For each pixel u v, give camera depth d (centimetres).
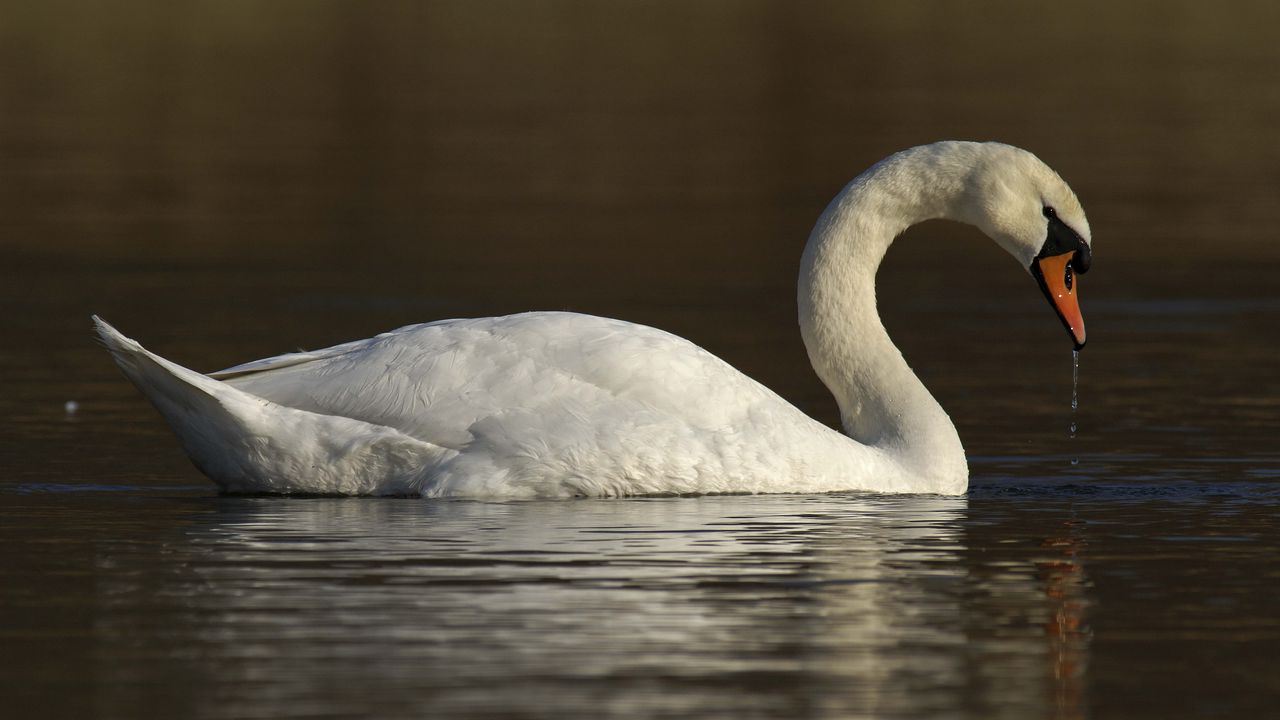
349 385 1308
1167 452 1571
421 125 4266
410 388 1301
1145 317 2375
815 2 6425
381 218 3189
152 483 1370
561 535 1169
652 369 1321
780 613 989
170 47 5338
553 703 827
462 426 1293
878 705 841
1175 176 3591
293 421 1284
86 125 4169
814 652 916
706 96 4700
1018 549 1170
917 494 1384
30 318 2278
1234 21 6000
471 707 820
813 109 4409
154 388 1277
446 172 3703
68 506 1272
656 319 2298
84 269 2677
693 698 840
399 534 1167
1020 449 1598
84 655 898
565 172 3712
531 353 1316
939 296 2575
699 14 6197
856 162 3719
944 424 1423
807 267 1487
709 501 1302
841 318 1474
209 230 3044
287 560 1095
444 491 1284
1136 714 838
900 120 4194
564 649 912
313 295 2459
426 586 1031
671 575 1070
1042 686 874
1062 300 1466
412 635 932
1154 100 4550
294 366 1336
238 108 4453
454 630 942
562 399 1302
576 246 2928
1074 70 5062
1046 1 6438
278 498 1298
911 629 967
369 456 1289
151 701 828
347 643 919
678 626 958
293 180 3569
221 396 1265
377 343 1338
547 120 4347
